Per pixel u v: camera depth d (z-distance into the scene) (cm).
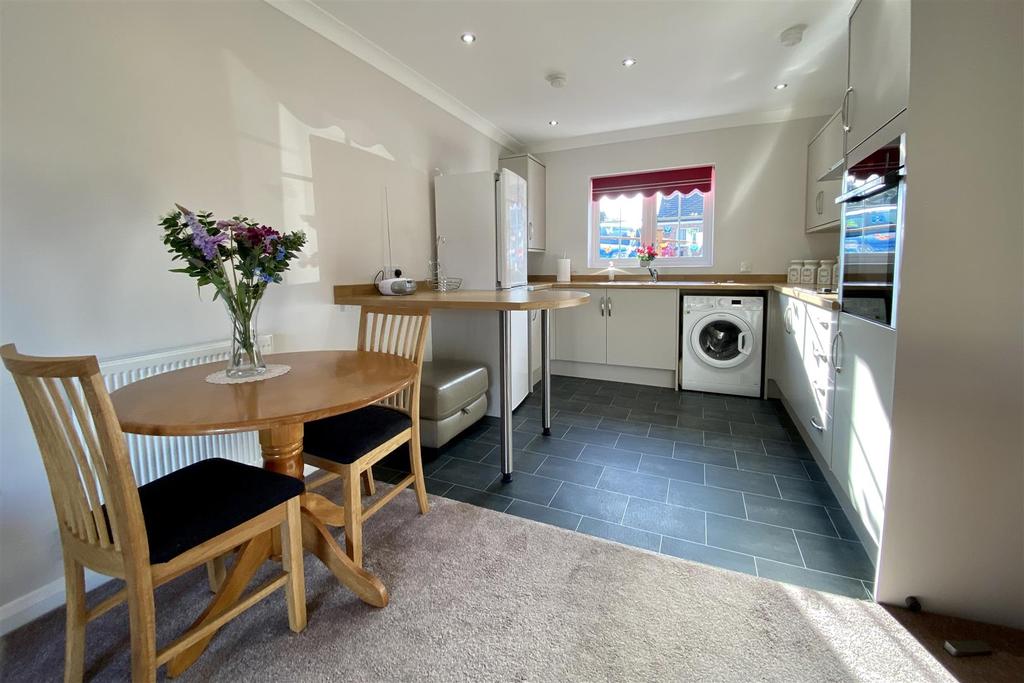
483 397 300
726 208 407
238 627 135
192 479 125
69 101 146
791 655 123
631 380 418
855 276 175
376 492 216
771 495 211
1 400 135
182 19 176
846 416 185
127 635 134
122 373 156
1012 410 124
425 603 145
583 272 467
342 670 121
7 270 135
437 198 334
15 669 123
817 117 368
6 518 138
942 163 122
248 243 144
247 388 135
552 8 224
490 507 202
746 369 368
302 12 223
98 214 154
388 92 286
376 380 144
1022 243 119
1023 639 127
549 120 393
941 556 134
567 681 116
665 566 161
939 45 120
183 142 178
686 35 251
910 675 117
